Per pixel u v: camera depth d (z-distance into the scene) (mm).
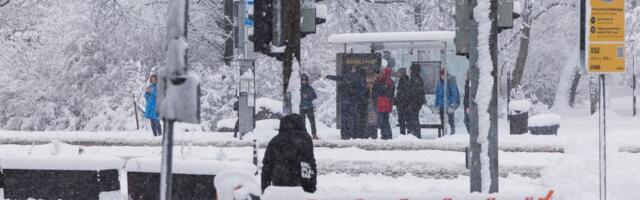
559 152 32938
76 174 19375
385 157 30453
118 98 65875
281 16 18469
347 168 28844
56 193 19484
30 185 19641
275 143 15844
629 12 73062
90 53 67125
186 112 9430
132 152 34656
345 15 64562
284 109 18734
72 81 67438
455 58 40156
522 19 75562
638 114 81625
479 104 17375
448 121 40500
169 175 9664
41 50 67750
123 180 25547
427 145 34062
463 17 17453
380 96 38500
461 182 26172
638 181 19484
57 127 67938
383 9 65875
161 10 66500
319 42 64062
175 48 9430
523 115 43875
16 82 67562
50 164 19484
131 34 66000
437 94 39750
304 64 63688
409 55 41188
